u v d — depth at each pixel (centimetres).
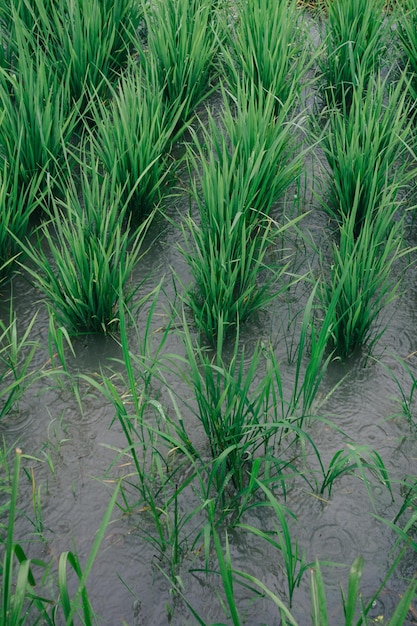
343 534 212
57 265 276
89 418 243
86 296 262
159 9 388
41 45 405
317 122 387
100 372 258
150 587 199
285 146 322
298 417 220
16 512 215
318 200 310
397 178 323
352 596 146
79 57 363
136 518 215
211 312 265
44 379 256
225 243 270
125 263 280
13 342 245
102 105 334
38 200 287
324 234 318
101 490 222
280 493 221
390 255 305
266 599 196
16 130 314
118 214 317
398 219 323
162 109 357
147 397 229
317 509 218
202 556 205
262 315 280
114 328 273
